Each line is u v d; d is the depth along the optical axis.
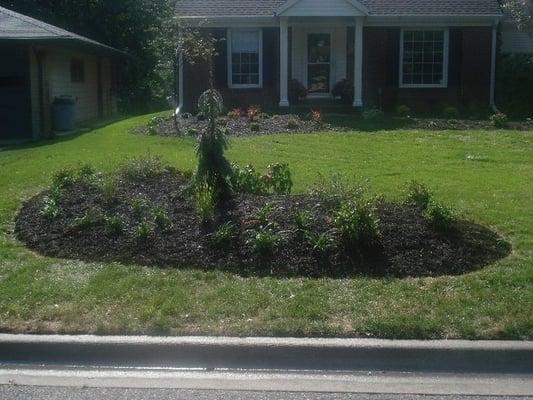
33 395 5.61
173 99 27.25
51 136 19.72
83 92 25.20
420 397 5.51
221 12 23.81
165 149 15.33
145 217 8.79
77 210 9.27
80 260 8.09
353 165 13.45
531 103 24.97
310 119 20.31
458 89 24.67
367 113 20.73
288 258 7.86
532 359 6.03
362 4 22.88
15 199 10.34
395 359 6.06
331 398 5.50
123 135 17.84
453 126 19.34
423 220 8.51
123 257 8.07
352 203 8.38
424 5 24.27
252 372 6.00
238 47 24.23
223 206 9.00
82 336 6.36
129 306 6.88
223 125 18.47
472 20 24.16
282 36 23.09
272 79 24.33
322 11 22.92
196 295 7.10
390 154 14.77
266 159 14.01
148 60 30.91
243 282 7.45
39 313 6.75
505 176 12.45
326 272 7.67
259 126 18.20
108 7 30.59
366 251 7.92
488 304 6.82
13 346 6.28
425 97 24.70
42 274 7.68
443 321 6.45
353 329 6.33
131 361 6.20
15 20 20.22
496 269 7.70
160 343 6.19
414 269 7.67
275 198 9.30
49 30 19.66
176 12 23.98
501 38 27.06
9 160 14.59
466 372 5.95
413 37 24.53
